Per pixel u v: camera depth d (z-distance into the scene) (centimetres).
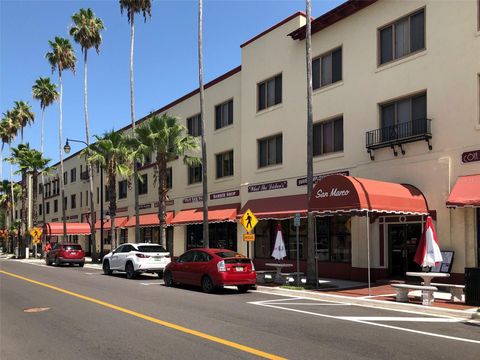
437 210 1630
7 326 1004
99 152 3316
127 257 2247
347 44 2042
